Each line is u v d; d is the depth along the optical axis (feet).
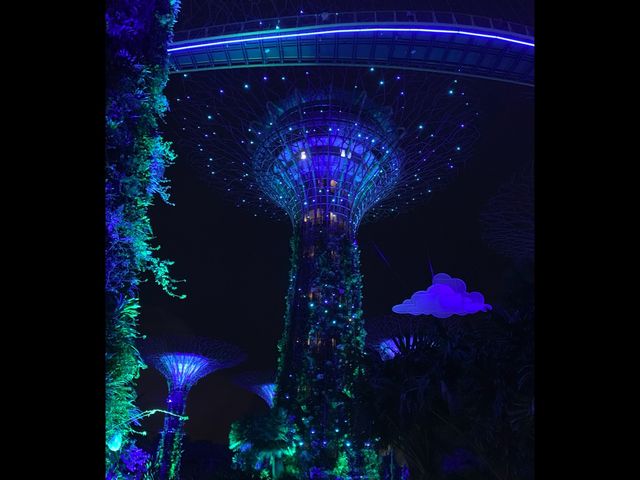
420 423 54.44
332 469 87.76
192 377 116.78
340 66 98.43
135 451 18.06
